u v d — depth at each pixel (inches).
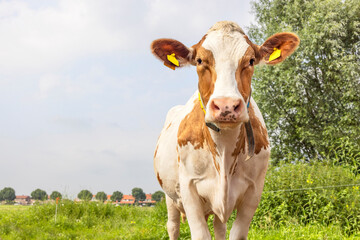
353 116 525.0
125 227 351.9
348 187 289.4
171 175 152.7
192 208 128.9
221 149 114.7
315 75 580.7
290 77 548.1
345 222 261.4
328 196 278.4
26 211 435.8
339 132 519.8
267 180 333.1
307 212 283.3
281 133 580.1
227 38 105.2
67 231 328.5
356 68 528.7
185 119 135.9
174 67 126.5
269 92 588.4
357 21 556.7
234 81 100.4
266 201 299.3
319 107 560.1
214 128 110.3
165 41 119.3
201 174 126.6
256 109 140.0
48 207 423.8
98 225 368.5
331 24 531.2
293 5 600.7
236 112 92.8
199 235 124.9
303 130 550.3
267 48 119.6
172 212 183.3
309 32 549.3
